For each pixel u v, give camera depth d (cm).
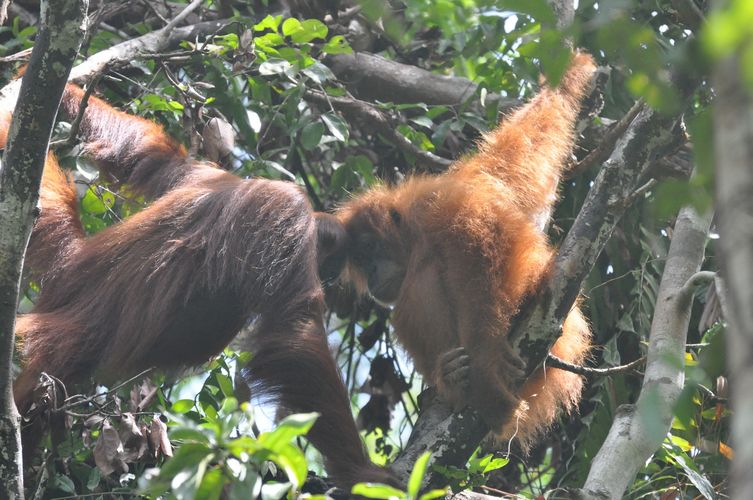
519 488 1144
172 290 841
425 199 988
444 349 898
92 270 874
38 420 734
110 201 1025
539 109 1058
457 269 883
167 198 906
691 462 882
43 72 605
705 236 884
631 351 1152
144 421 804
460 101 1264
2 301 611
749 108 231
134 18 1286
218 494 508
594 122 1178
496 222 895
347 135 1070
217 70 1101
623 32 435
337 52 1091
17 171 615
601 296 1153
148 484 533
